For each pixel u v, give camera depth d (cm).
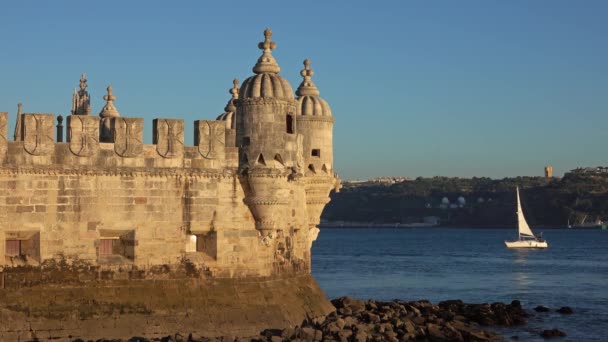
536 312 9181
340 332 5912
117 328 5606
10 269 5462
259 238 6134
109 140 6069
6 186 5462
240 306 5975
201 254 5981
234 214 6062
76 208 5619
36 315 5462
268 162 6097
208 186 5975
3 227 5453
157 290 5788
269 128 6112
